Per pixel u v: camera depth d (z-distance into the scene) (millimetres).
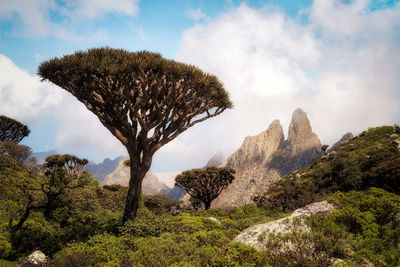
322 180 28250
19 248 8297
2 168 17562
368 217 6598
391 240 5703
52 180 11039
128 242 7086
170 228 9383
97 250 6016
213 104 11406
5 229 8992
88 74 8961
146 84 9258
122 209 15398
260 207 22547
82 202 11453
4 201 9539
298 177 35250
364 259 5074
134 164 10234
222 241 6660
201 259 5070
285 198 20359
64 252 6082
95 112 9844
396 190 14859
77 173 37281
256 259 5117
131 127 10070
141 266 4820
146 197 34125
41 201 10336
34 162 28578
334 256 5234
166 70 9430
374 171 18578
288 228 6539
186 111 10859
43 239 8938
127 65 8594
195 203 47906
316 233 5238
